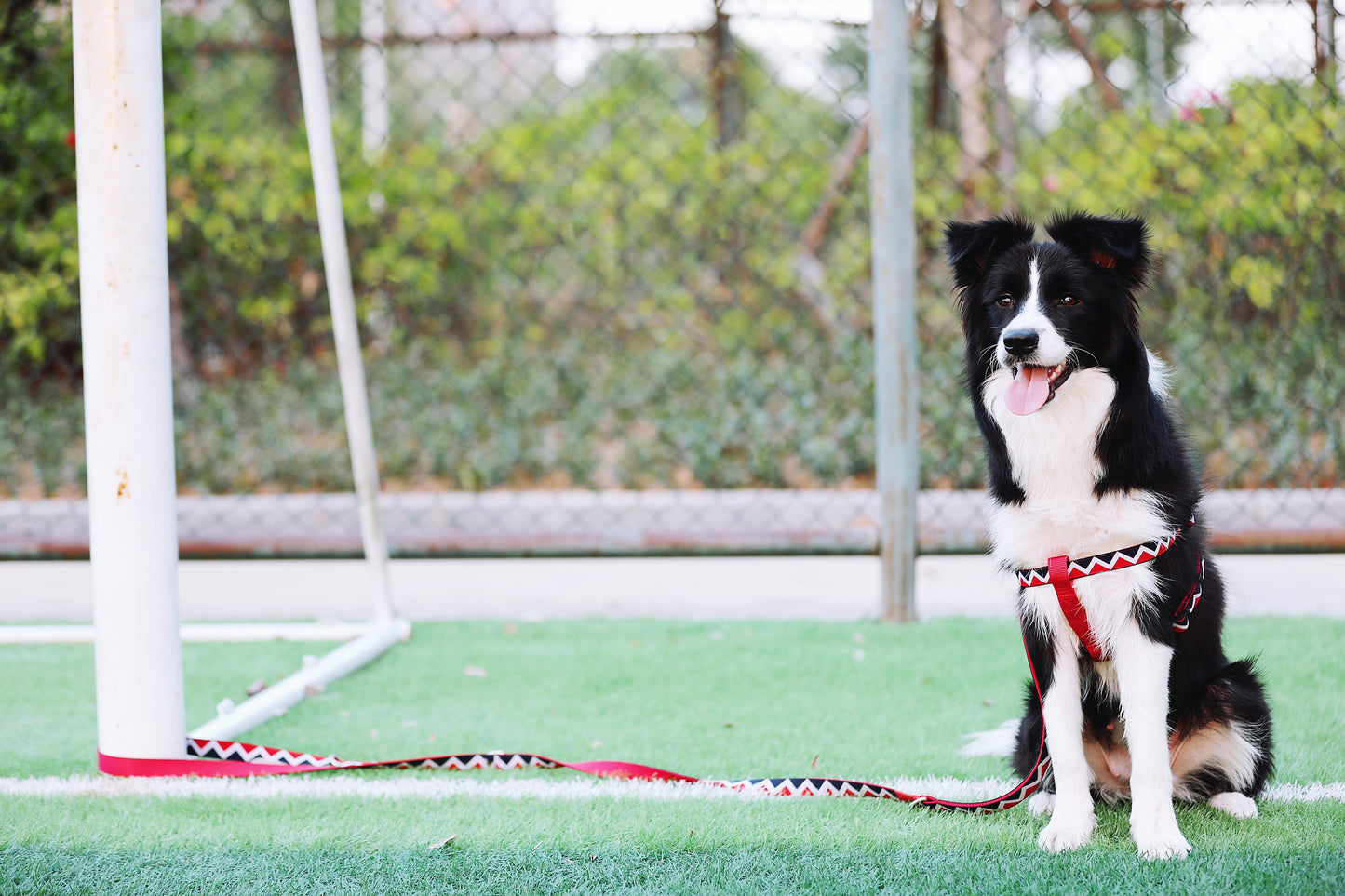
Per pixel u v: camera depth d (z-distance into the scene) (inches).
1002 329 79.4
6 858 72.7
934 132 194.4
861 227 225.3
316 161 117.5
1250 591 151.0
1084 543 77.3
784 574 175.6
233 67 249.8
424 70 262.2
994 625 135.6
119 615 87.0
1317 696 105.3
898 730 100.0
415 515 209.3
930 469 195.0
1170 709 80.7
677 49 219.5
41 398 229.1
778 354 238.7
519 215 247.0
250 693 112.7
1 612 153.9
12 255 213.8
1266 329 184.7
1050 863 70.4
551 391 249.8
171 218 227.5
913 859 71.3
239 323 244.7
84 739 99.7
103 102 82.6
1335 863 69.1
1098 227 78.5
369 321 250.8
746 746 96.3
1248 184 173.5
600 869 70.1
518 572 180.7
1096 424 76.9
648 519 206.5
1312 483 179.6
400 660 125.1
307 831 77.0
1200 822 77.7
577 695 111.7
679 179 235.3
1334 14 140.9
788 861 71.1
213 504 228.2
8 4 183.0
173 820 79.1
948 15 191.5
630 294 246.7
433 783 87.2
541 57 188.9
